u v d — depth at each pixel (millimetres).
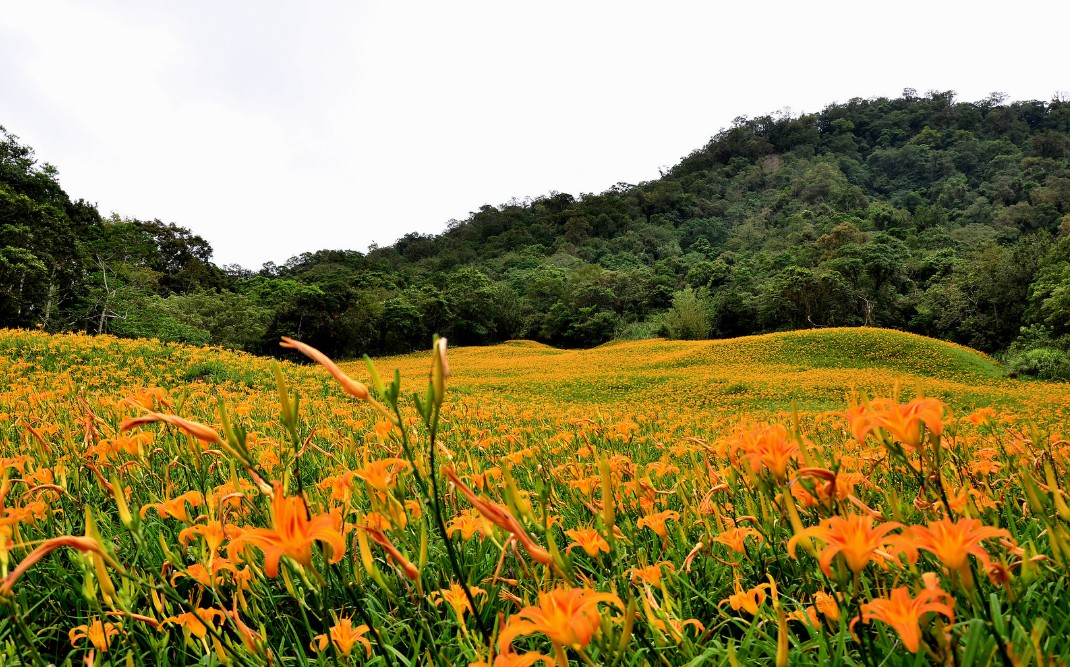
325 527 777
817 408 15031
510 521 757
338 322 39844
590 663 731
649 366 27312
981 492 1611
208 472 2025
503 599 1318
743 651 1068
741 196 110375
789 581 1400
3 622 1293
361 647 1246
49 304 24172
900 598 731
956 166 102375
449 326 50219
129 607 1103
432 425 731
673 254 85938
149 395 1794
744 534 1280
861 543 774
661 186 114250
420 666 1184
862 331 27266
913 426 899
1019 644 836
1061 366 21312
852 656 1042
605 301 54062
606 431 3693
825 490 990
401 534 1233
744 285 49531
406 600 1400
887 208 78438
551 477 2191
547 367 28984
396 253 101938
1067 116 114000
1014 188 86562
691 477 1973
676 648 1057
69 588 1513
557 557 829
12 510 1390
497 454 3494
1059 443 1763
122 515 1072
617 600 775
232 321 33625
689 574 1432
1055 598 1062
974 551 702
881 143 118938
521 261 85125
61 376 8328
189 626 1069
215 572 1142
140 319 25562
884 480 1880
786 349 26938
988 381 21266
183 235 46219
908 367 23953
